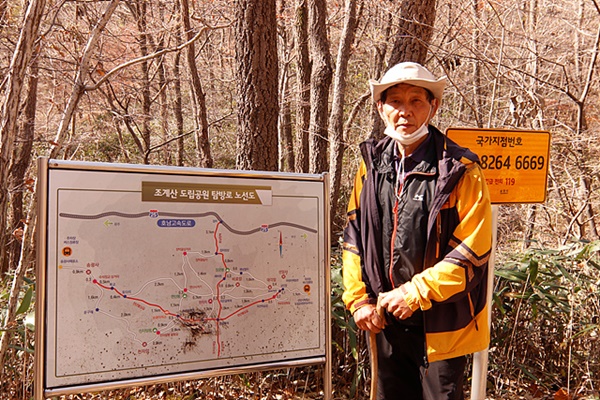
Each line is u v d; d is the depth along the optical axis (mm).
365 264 2623
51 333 2271
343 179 10531
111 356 2363
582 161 6812
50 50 6957
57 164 2295
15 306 2934
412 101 2471
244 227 2633
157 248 2461
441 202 2377
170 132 13109
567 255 4441
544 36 8602
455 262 2326
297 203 2744
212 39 13211
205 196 2557
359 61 12828
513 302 4137
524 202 3141
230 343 2584
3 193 2859
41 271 2252
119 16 9344
